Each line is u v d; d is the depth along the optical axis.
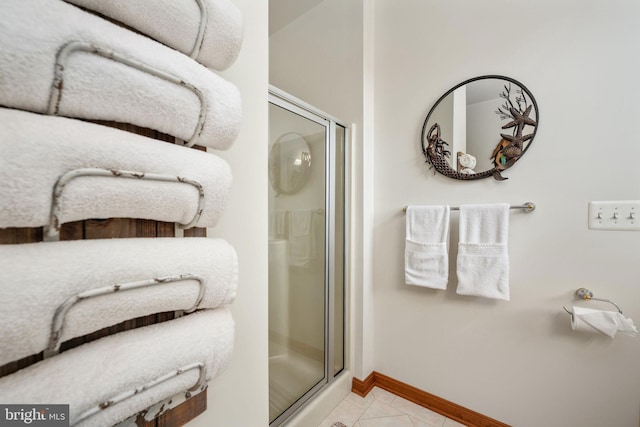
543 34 1.04
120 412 0.28
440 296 1.28
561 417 1.01
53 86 0.22
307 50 1.66
